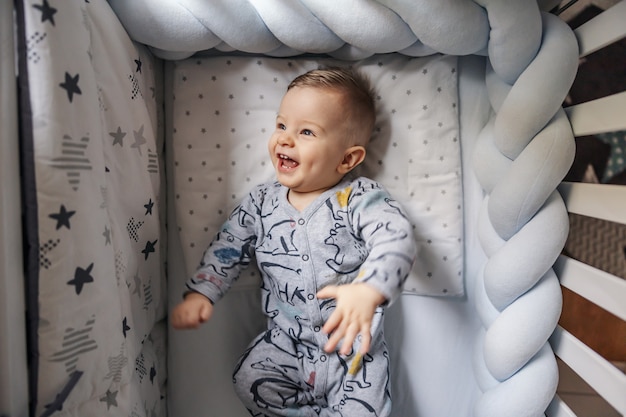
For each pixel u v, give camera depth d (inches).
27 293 21.4
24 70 20.6
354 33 31.3
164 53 34.1
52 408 22.4
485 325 33.5
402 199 35.9
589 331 41.7
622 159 37.0
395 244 27.7
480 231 33.7
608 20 26.3
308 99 31.6
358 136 33.5
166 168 37.1
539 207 29.6
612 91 36.0
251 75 35.8
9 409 20.5
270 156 34.8
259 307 37.8
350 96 32.4
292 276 32.3
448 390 37.0
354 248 32.2
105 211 25.7
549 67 28.6
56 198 21.6
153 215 32.9
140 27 30.7
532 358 30.1
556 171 28.5
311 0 30.9
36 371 21.7
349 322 24.3
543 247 28.9
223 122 36.0
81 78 23.4
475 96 36.1
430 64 35.0
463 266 36.4
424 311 36.9
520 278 29.2
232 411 37.5
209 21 30.8
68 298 22.5
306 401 33.4
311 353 32.7
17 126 20.8
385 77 35.4
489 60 33.6
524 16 28.6
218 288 32.9
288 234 32.6
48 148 21.1
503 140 30.2
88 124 24.0
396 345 37.1
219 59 35.7
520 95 29.2
